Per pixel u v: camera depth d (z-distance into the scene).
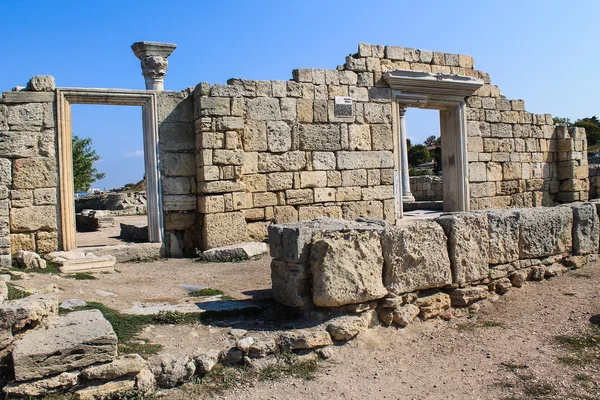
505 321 7.72
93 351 5.21
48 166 12.12
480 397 5.46
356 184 15.38
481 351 6.68
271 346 6.10
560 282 9.32
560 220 9.84
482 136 18.22
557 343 6.80
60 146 12.21
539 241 9.43
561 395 5.45
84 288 8.84
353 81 15.50
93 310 6.19
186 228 13.52
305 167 14.70
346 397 5.43
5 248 11.17
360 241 7.05
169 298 8.20
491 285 8.59
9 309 5.36
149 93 13.22
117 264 12.14
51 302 5.98
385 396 5.48
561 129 20.27
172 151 13.46
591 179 23.36
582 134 20.52
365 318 7.00
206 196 12.99
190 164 13.60
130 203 32.94
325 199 14.91
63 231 12.22
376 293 7.07
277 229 7.50
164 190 13.31
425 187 27.03
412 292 7.59
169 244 13.29
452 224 8.06
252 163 13.98
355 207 15.33
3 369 5.18
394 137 16.09
